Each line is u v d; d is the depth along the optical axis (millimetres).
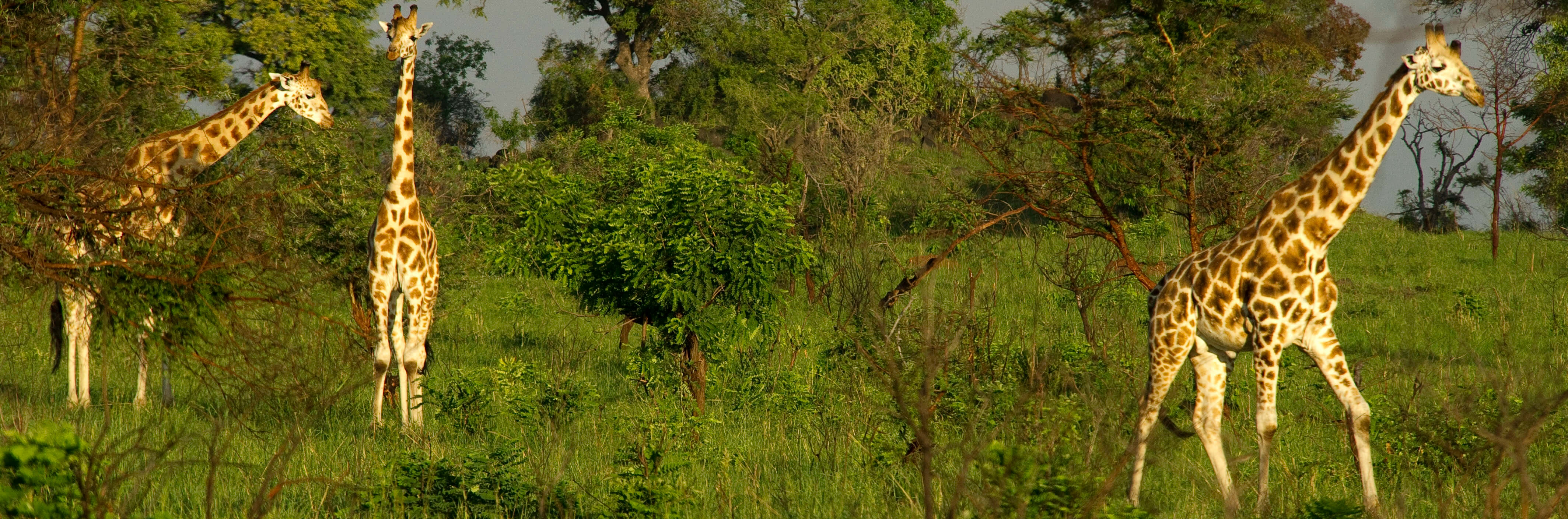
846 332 8422
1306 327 6113
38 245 6348
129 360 9344
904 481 6059
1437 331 13812
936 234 15930
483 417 8430
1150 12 10656
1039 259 18922
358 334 8812
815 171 23953
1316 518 5062
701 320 9484
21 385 9617
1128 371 7477
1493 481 5172
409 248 9242
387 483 5758
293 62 27000
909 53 42344
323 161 12102
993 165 10656
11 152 6191
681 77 44531
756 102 40250
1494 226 22203
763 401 9352
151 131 11312
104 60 10867
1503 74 24672
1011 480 4340
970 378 6922
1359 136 6121
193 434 5590
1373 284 18969
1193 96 9703
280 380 7191
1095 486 4574
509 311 17125
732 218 9555
